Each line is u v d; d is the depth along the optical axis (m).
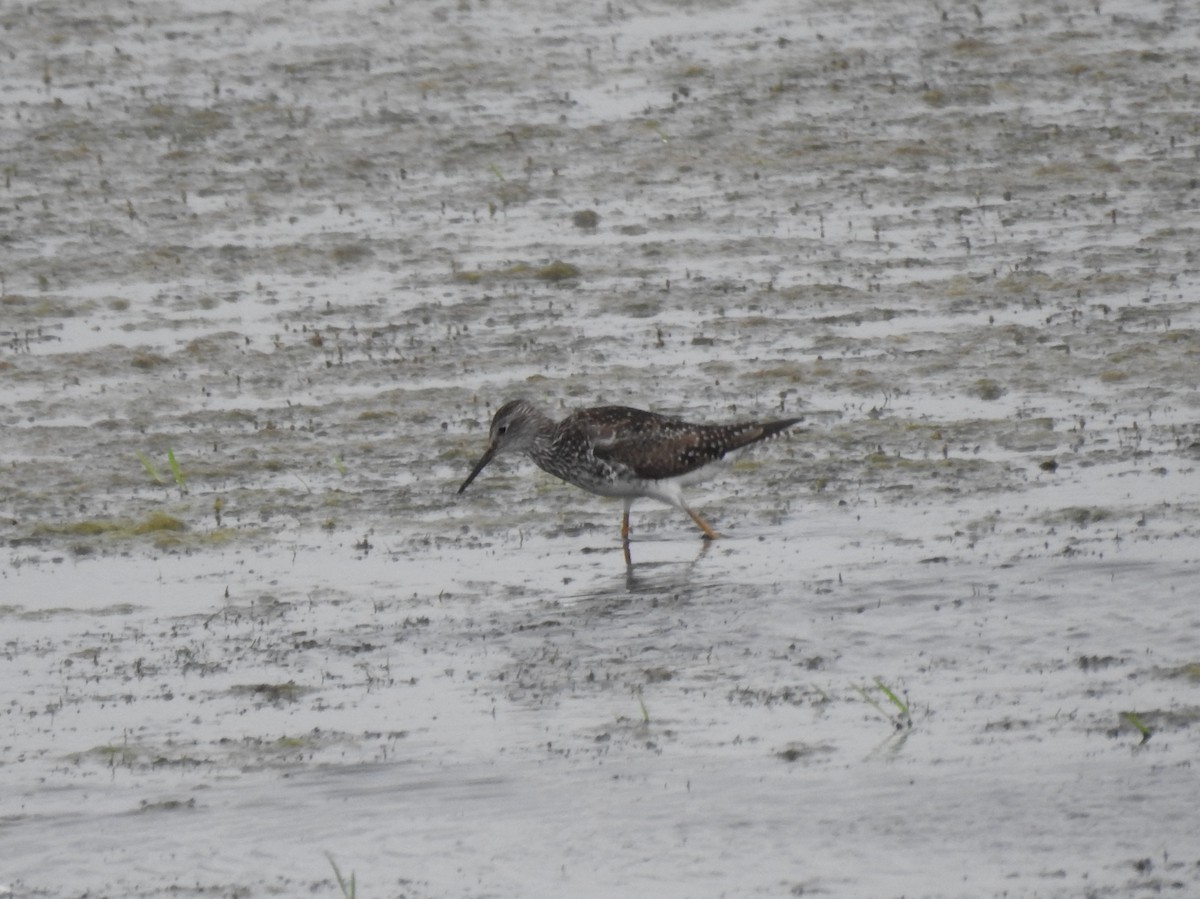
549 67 31.14
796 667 12.31
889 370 19.06
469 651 12.85
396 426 18.19
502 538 15.40
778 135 27.78
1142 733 10.80
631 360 19.70
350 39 32.78
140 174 26.81
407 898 9.30
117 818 10.41
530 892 9.30
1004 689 11.69
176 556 15.09
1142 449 16.53
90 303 21.98
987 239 23.31
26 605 14.06
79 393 19.25
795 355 19.64
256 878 9.62
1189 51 31.02
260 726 11.69
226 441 17.89
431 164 27.05
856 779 10.41
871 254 22.95
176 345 20.61
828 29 32.97
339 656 12.84
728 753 10.91
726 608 13.44
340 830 10.11
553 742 11.23
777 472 16.58
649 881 9.34
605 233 24.12
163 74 31.11
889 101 29.16
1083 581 13.44
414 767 10.94
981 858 9.37
